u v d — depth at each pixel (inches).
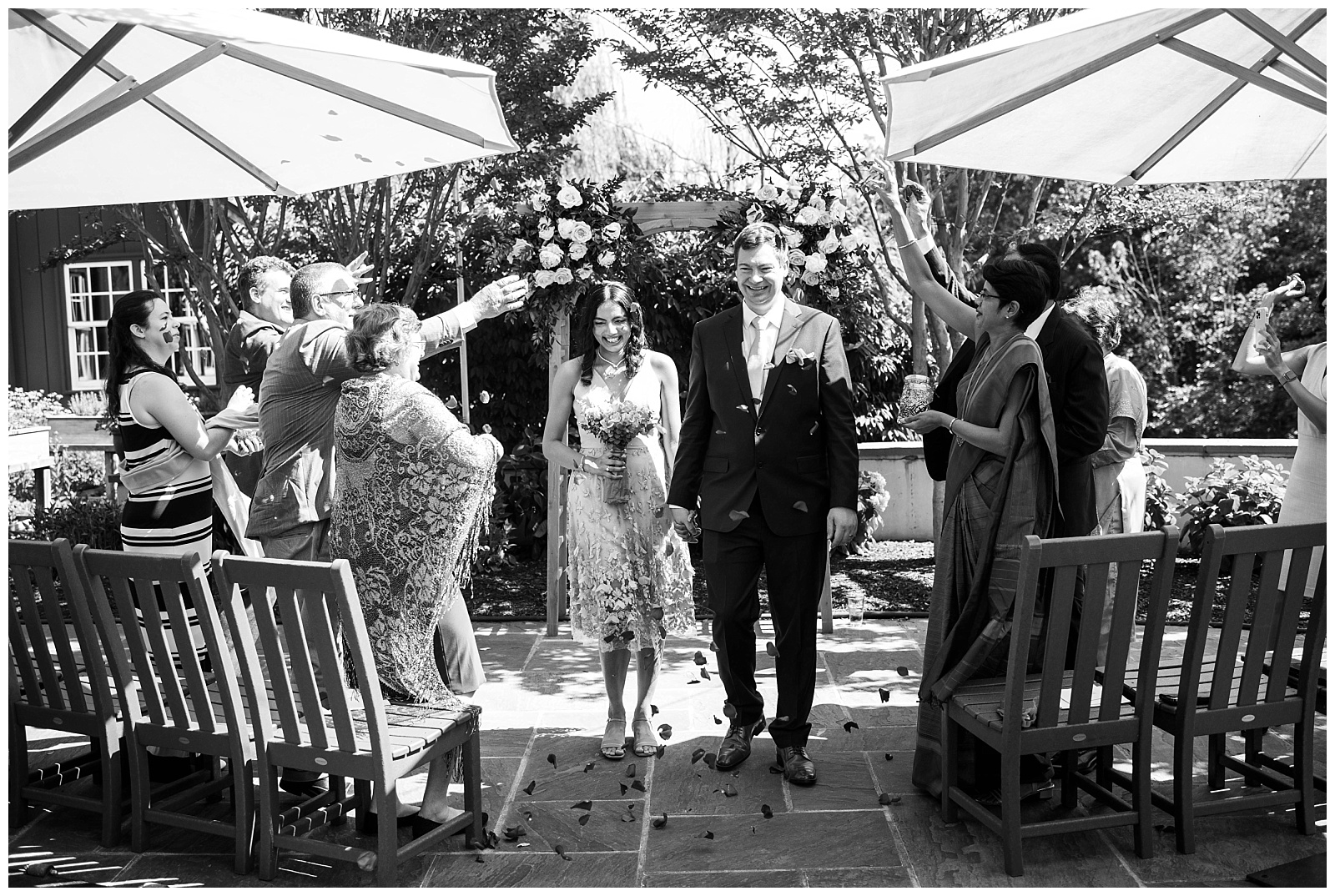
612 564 152.3
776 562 142.5
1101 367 132.6
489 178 280.5
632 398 156.1
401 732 118.7
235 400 153.3
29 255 428.8
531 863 122.8
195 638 149.7
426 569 122.0
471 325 153.8
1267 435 501.0
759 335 144.2
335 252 291.0
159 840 130.0
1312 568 182.1
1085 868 119.0
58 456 340.8
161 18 106.3
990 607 129.9
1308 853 121.3
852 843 126.6
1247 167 158.6
